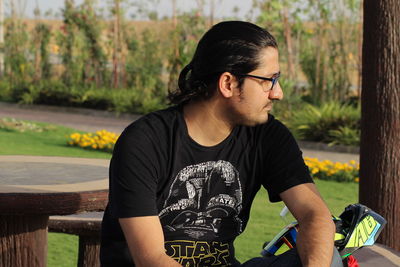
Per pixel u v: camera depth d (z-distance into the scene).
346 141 13.99
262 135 2.39
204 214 2.34
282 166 2.38
